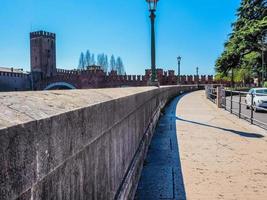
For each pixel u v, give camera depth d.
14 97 1.72
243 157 7.08
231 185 5.23
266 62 52.47
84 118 2.14
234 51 51.91
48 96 2.08
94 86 95.00
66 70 130.88
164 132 10.60
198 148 8.03
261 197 4.72
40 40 129.62
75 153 1.94
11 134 1.21
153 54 14.91
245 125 12.27
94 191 2.41
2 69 111.88
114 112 3.27
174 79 82.56
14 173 1.23
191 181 5.43
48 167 1.53
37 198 1.41
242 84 83.38
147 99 8.21
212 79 89.88
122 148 3.86
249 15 51.69
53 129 1.59
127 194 3.95
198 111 18.20
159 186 5.17
